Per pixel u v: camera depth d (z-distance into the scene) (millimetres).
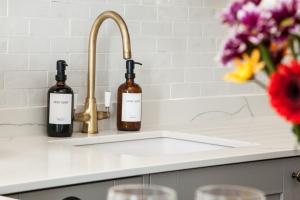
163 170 1981
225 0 3244
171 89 3045
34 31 2566
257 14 933
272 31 932
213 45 3213
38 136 2549
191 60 3121
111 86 2818
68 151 2186
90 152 2176
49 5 2604
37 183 1691
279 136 2689
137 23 2898
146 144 2732
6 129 2486
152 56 2963
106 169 1864
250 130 2871
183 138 2721
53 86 2543
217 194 885
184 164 2043
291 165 2434
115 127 2824
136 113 2721
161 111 2990
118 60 2834
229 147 2557
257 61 949
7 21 2490
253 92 3400
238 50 954
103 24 2770
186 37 3094
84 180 1793
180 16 3061
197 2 3125
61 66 2518
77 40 2699
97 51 2758
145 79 2939
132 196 876
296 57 978
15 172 1793
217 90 3242
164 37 3004
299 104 887
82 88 2730
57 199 1770
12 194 1679
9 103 2510
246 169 2273
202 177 2133
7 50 2496
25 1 2531
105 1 2779
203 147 2654
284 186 2410
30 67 2562
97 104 2770
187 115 3090
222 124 3072
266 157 2291
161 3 2982
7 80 2500
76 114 2627
